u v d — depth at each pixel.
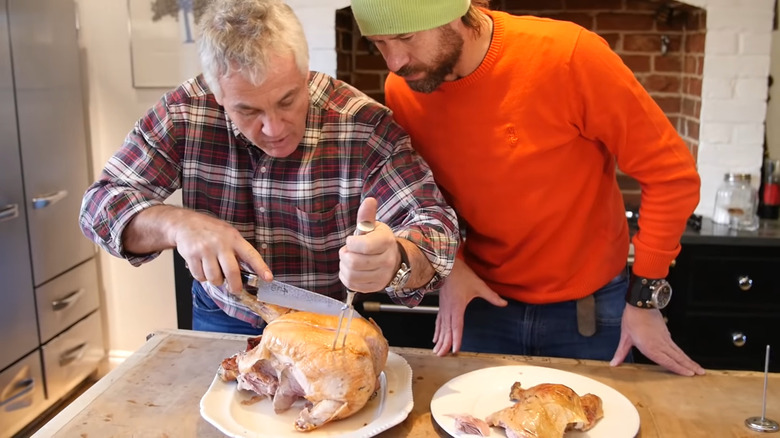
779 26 2.58
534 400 1.06
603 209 1.52
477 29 1.28
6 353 2.41
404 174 1.32
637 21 2.79
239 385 1.15
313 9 2.61
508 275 1.54
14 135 2.41
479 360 1.33
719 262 2.38
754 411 1.14
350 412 1.07
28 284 2.52
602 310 1.56
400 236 1.19
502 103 1.34
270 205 1.39
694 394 1.20
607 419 1.09
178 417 1.12
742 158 2.57
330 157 1.36
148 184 1.36
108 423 1.10
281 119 1.15
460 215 1.52
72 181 2.78
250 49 1.06
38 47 2.53
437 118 1.40
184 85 1.40
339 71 2.72
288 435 1.05
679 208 1.36
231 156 1.38
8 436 2.44
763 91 2.51
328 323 1.13
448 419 1.09
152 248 1.26
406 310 2.30
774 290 2.39
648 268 1.37
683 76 2.79
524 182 1.40
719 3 2.47
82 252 2.88
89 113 2.90
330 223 1.40
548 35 1.32
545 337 1.57
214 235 1.16
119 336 3.11
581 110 1.35
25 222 2.49
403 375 1.21
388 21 1.17
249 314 1.45
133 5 2.76
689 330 2.45
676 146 1.36
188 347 1.36
